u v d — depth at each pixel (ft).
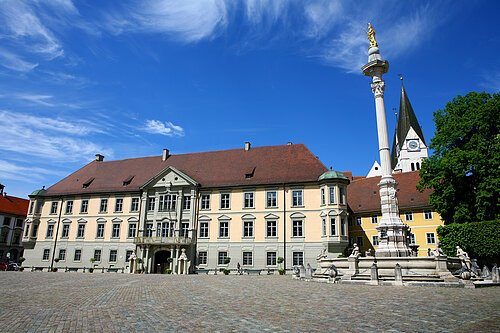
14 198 284.20
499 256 120.16
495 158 118.73
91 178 211.82
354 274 87.66
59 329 30.07
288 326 31.14
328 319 34.35
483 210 121.19
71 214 202.39
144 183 195.83
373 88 104.12
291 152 190.19
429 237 185.88
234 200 178.60
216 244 175.32
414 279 76.84
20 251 274.16
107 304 46.34
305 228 166.09
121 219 192.03
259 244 170.19
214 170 192.95
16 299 51.42
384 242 93.30
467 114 130.93
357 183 219.82
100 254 191.62
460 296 53.36
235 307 43.14
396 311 38.81
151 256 179.42
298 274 116.16
